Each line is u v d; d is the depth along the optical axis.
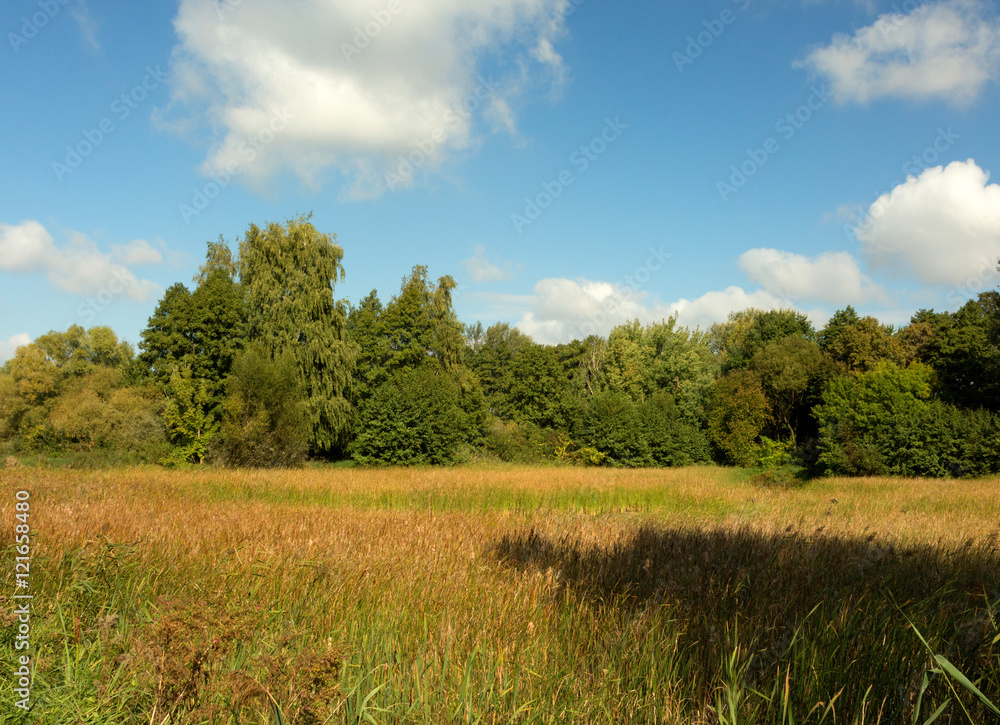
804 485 21.77
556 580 5.07
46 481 12.95
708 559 5.55
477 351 75.62
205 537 6.24
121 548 4.66
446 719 2.87
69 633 3.51
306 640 3.72
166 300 38.53
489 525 8.82
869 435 34.41
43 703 2.77
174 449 31.80
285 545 5.93
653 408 48.75
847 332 47.22
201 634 2.96
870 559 5.38
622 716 3.01
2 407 45.00
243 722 2.63
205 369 37.06
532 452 46.03
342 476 19.39
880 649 3.45
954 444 31.58
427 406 39.47
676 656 3.61
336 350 37.78
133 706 2.82
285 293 37.44
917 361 43.38
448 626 3.86
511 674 3.36
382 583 5.05
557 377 55.84
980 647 3.25
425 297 47.06
